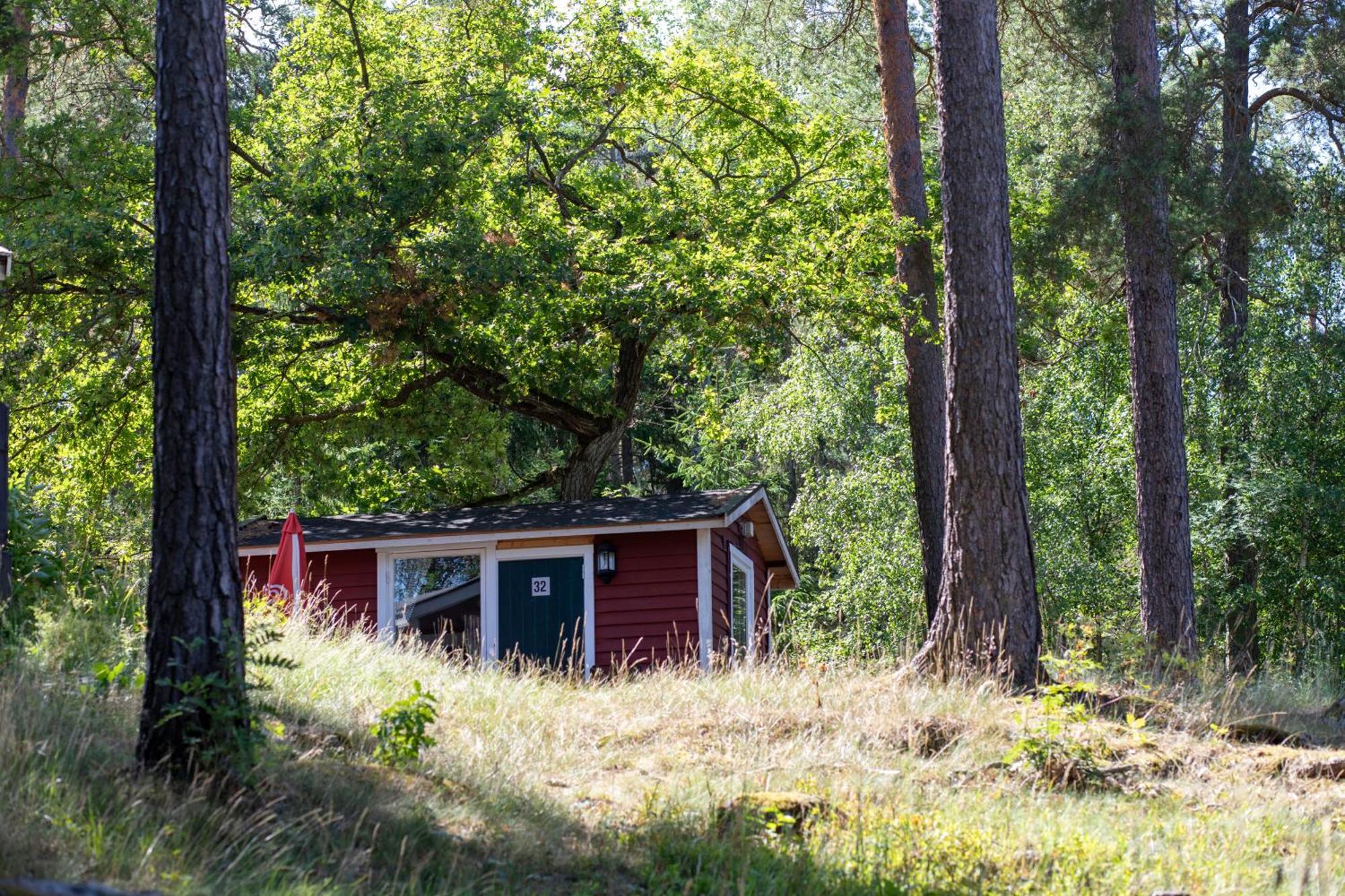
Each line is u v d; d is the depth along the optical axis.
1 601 10.12
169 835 6.65
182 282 7.87
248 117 22.62
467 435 27.08
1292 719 12.55
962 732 10.88
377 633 18.78
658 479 40.97
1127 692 12.53
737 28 25.56
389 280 19.31
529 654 18.89
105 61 23.89
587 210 24.28
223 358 7.96
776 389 31.05
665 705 11.97
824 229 23.64
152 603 7.71
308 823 7.36
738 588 21.41
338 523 20.19
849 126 25.50
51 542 12.71
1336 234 25.33
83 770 7.44
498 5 22.97
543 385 23.91
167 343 7.83
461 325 21.22
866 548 27.09
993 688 12.28
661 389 37.28
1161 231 19.47
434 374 24.03
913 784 9.62
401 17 23.80
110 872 6.03
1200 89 23.02
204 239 7.95
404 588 19.44
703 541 18.83
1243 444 25.88
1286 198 21.95
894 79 20.88
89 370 22.59
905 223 20.22
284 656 11.48
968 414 13.20
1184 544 19.02
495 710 11.33
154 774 7.47
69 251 19.33
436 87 22.28
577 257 21.75
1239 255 26.33
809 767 9.96
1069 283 25.86
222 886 6.25
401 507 27.91
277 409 25.05
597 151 27.61
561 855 7.65
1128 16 20.00
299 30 23.84
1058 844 8.06
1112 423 26.17
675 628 18.61
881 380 28.52
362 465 27.25
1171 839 8.49
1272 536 25.45
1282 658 24.97
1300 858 7.72
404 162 19.75
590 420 24.44
